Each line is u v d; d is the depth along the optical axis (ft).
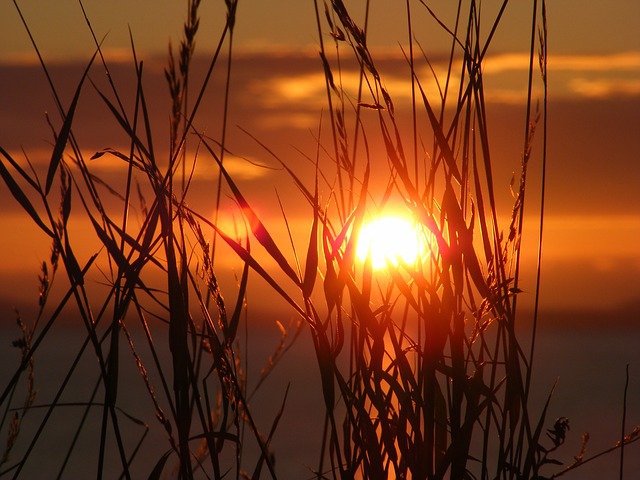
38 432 15.29
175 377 15.03
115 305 15.07
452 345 15.05
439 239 15.10
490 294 15.06
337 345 15.02
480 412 15.05
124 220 15.15
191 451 15.98
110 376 15.06
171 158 15.21
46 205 15.06
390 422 15.05
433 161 15.33
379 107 15.17
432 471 15.06
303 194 15.17
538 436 15.15
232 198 15.06
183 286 15.12
